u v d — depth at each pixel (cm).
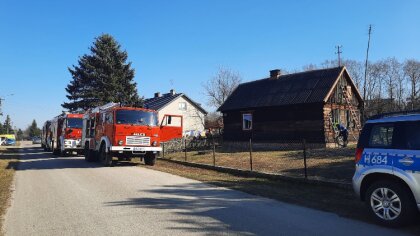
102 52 5081
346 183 1030
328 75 2592
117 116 1786
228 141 2925
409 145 659
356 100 2847
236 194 998
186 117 5750
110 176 1394
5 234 645
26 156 2864
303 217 736
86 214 778
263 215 754
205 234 624
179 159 2058
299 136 2467
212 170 1596
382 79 6309
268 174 1281
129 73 5216
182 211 795
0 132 12231
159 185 1163
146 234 628
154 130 1856
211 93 5694
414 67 6134
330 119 2431
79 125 2802
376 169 695
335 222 696
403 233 625
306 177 1155
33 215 780
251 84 3077
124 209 818
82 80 5128
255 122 2731
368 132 735
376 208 686
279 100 2588
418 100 5728
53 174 1491
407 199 643
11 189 1118
